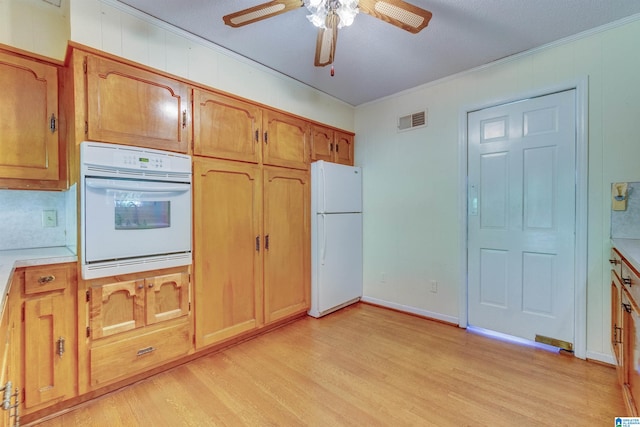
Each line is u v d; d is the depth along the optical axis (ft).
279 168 8.95
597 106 6.93
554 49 7.47
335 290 10.45
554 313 7.63
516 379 6.36
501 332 8.49
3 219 6.10
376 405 5.55
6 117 5.31
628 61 6.58
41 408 5.05
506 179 8.33
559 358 7.22
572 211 7.33
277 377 6.47
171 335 6.50
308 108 10.07
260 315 8.39
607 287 6.84
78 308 5.37
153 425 5.04
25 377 4.87
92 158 5.31
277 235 8.90
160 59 6.66
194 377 6.45
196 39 7.23
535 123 7.84
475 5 6.01
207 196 7.14
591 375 6.47
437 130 9.64
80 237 5.32
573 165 7.29
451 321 9.39
